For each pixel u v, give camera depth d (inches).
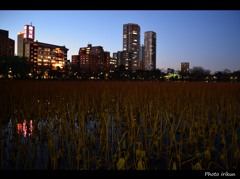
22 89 522.6
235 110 335.6
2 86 622.8
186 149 210.4
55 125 275.6
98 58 7047.2
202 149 213.5
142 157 181.9
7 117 320.8
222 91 547.2
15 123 266.1
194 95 441.1
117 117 283.6
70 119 277.4
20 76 2586.1
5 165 179.0
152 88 605.9
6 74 2551.7
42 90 545.6
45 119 305.7
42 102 384.2
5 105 362.9
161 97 419.2
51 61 5157.5
